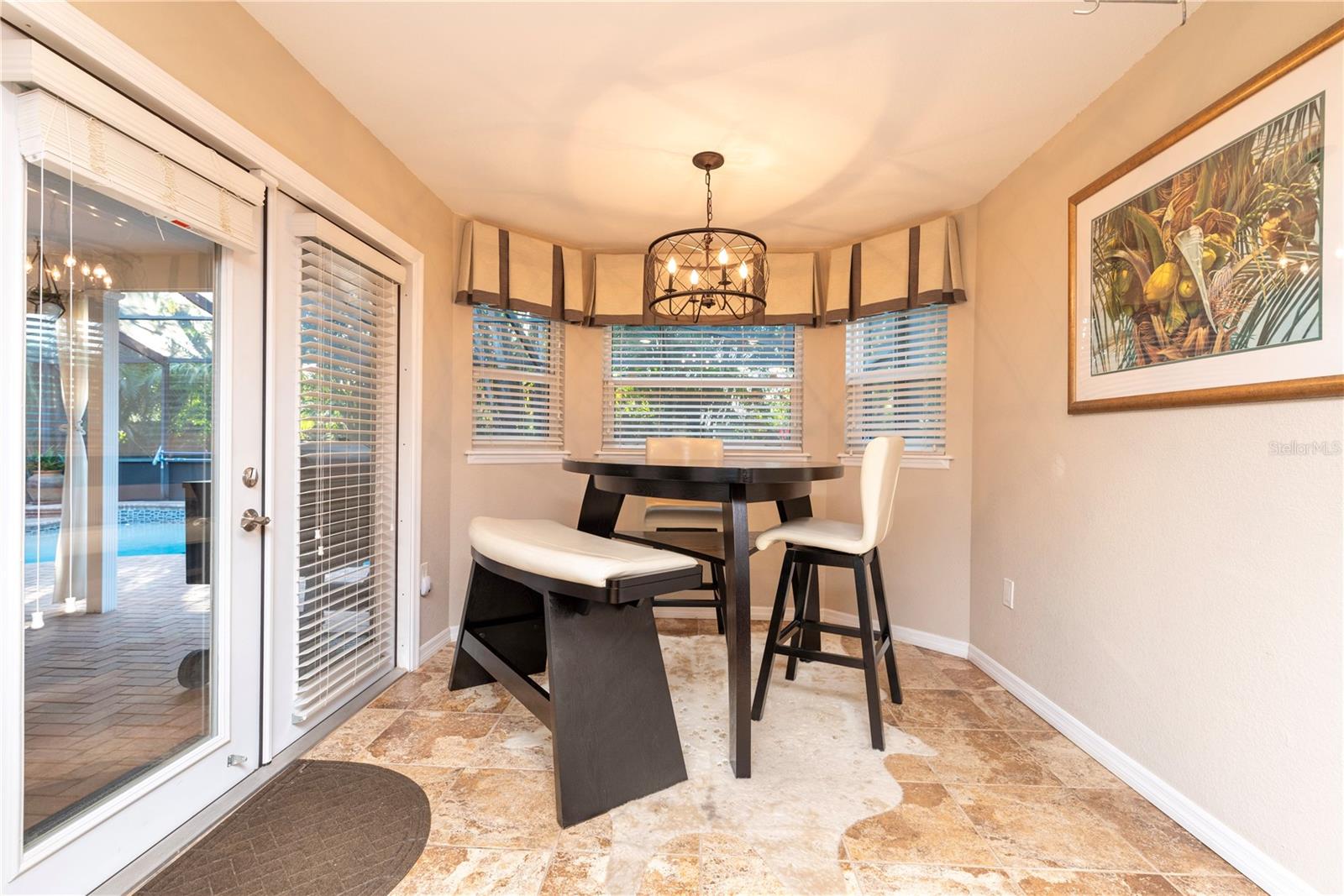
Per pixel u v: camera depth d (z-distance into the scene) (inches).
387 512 100.8
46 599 48.6
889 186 108.2
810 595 108.9
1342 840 47.8
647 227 128.6
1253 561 56.3
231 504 67.0
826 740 81.9
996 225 106.9
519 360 134.1
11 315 45.0
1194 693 62.6
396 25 68.1
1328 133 49.3
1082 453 82.3
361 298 92.6
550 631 66.7
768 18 66.4
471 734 81.7
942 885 53.7
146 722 57.9
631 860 56.6
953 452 117.4
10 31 43.4
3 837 44.1
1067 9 64.6
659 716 71.1
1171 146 66.4
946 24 67.2
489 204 117.4
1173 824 63.6
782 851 58.2
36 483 47.8
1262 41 56.7
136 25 51.9
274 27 68.4
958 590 116.2
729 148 95.3
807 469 75.4
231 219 63.7
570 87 80.0
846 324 138.6
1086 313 81.5
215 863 54.9
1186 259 64.3
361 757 74.9
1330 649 49.3
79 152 46.7
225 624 66.5
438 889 52.2
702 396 147.6
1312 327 50.6
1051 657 88.3
